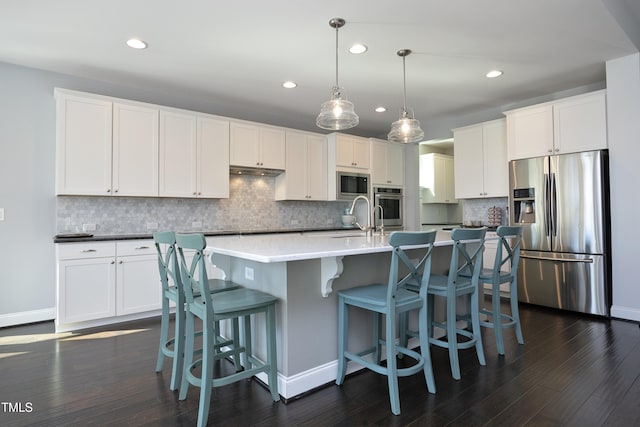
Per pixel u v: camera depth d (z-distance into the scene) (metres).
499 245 2.58
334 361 2.16
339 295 2.10
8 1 2.33
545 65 3.46
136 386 2.08
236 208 4.68
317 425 1.68
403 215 5.92
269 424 1.69
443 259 3.00
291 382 1.94
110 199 3.77
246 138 4.41
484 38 2.91
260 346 2.22
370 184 5.52
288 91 4.13
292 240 2.62
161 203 4.10
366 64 3.40
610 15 2.58
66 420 1.72
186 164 3.94
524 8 2.48
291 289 1.97
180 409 1.83
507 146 4.15
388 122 5.58
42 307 3.44
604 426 1.64
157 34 2.79
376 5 2.43
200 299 1.91
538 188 3.83
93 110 3.39
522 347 2.67
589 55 3.26
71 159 3.28
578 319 3.38
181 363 2.09
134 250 3.41
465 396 1.94
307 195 5.00
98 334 3.03
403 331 2.46
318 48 3.06
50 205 3.49
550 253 3.73
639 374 2.17
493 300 2.58
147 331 3.11
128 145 3.57
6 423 1.70
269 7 2.44
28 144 3.39
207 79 3.74
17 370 2.29
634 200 3.26
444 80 3.83
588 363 2.34
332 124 2.91
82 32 2.75
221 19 2.59
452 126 5.34
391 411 1.80
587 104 3.53
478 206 5.08
